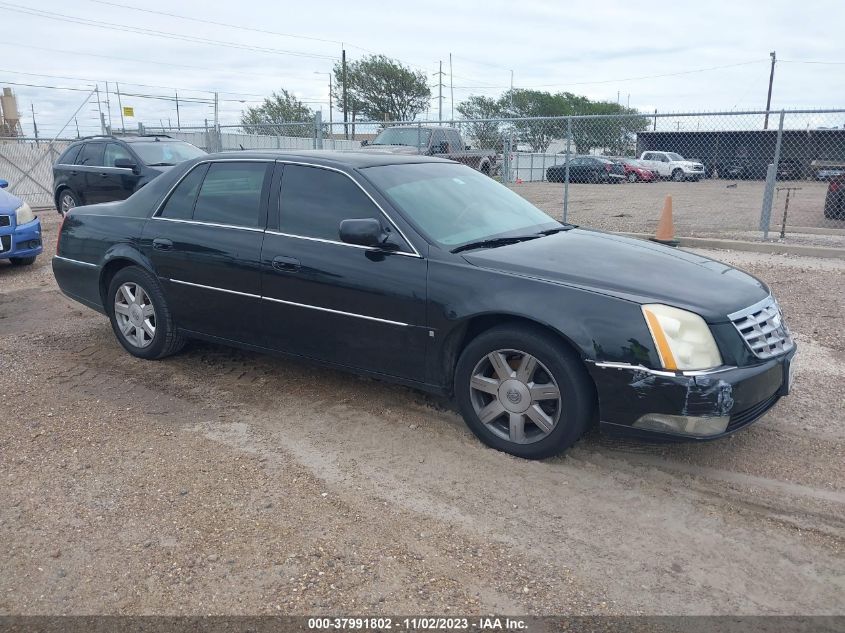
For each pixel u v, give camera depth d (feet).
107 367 18.38
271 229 15.71
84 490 12.27
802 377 17.46
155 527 11.16
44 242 41.22
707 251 36.29
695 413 11.62
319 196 15.35
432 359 13.84
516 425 13.21
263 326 16.02
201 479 12.63
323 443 14.03
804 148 66.69
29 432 14.53
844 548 10.62
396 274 13.91
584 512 11.58
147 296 18.12
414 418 15.11
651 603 9.43
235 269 16.03
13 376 17.74
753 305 12.76
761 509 11.66
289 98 188.14
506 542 10.78
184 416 15.37
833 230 41.42
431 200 15.24
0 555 10.49
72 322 22.85
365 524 11.24
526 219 16.57
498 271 13.15
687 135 98.22
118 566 10.22
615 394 11.99
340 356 15.07
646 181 92.48
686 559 10.37
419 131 47.55
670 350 11.67
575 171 85.51
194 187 17.35
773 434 14.33
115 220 18.63
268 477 12.70
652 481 12.53
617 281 12.69
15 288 28.27
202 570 10.11
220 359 18.92
